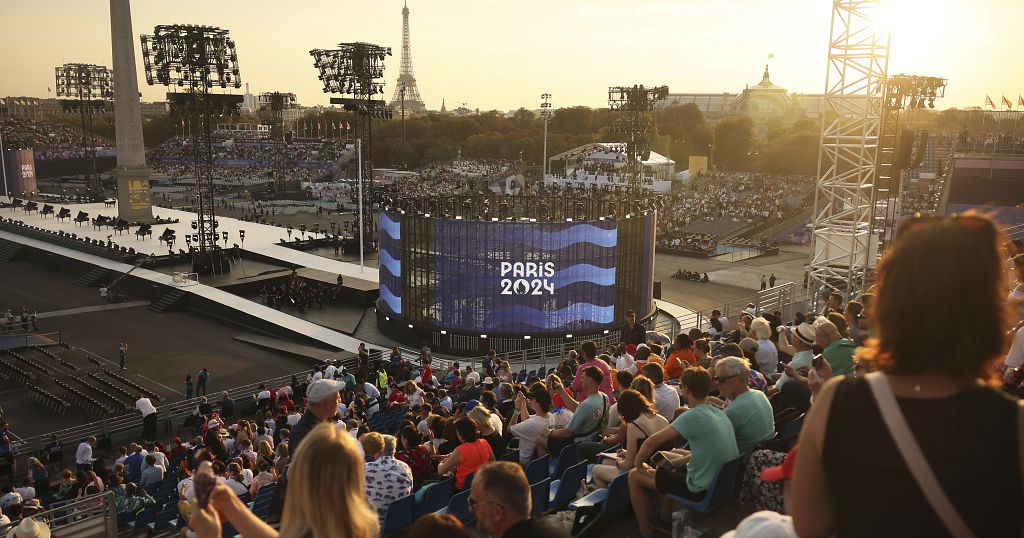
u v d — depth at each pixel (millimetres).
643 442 9367
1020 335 9242
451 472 12234
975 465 2451
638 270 49406
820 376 9977
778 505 7914
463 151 185125
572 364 22984
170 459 27562
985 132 127000
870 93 39656
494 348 46938
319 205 114938
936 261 2537
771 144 168875
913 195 81875
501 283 46531
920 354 2562
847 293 39719
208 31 66812
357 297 60969
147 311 60469
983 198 69188
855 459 2617
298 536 3953
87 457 28625
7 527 14617
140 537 19375
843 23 39500
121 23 89062
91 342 51781
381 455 10055
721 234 96125
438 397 26109
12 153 125312
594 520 9469
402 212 49156
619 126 84812
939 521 2494
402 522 9977
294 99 132250
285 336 53062
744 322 23031
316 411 7586
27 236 86062
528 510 4797
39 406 40031
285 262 72688
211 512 3953
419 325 48906
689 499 8570
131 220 92312
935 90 40281
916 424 2537
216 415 31016
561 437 12758
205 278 66188
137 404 35562
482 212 51812
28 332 53031
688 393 8641
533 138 178875
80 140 198875
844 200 43156
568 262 46469
